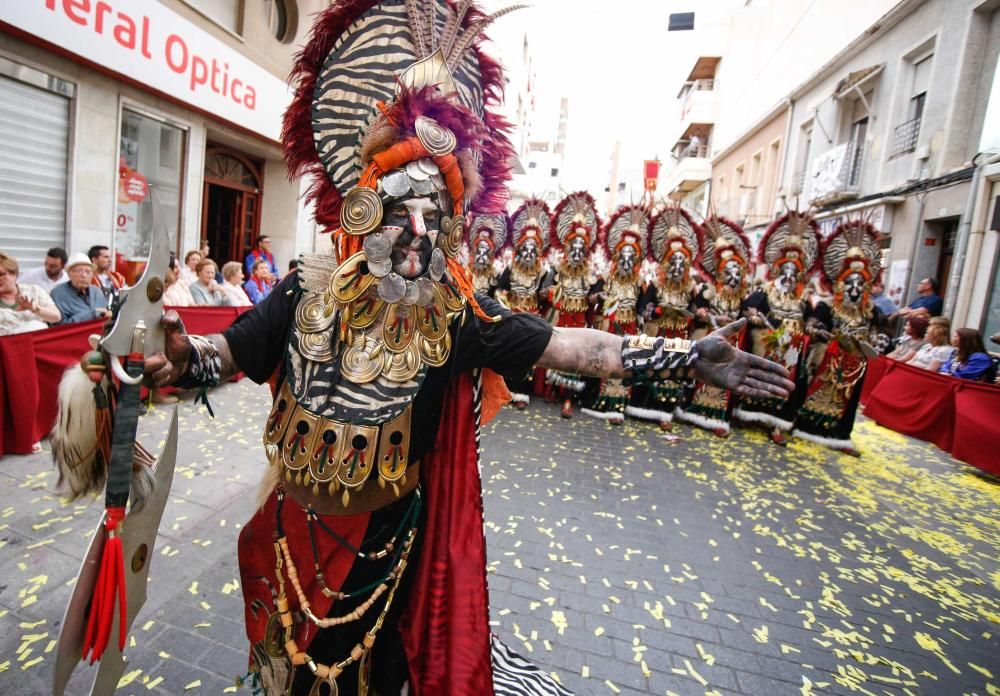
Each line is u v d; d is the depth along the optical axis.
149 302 1.14
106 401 1.15
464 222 1.46
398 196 1.23
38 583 2.64
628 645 2.68
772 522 4.28
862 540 4.11
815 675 2.59
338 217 1.38
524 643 2.62
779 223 6.46
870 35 12.74
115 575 1.11
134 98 7.19
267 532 1.45
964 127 9.77
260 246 9.55
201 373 1.27
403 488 1.42
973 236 9.02
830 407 6.36
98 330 4.63
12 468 3.80
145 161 7.69
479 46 1.47
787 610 3.09
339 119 1.33
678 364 1.37
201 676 2.24
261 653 1.47
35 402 4.04
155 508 1.28
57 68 6.12
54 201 6.40
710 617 2.97
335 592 1.37
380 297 1.25
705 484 4.98
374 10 1.32
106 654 1.14
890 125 11.91
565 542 3.65
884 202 11.25
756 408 6.68
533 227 6.78
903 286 10.84
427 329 1.31
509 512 4.03
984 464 5.96
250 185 11.07
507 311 1.50
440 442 1.59
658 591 3.17
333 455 1.26
